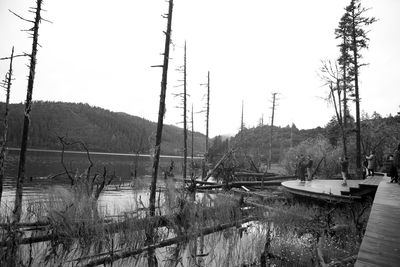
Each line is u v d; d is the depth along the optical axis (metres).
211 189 20.59
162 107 12.56
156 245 8.29
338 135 31.09
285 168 37.03
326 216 10.97
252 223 11.84
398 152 12.71
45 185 21.03
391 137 30.30
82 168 39.88
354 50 25.77
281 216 11.82
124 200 15.93
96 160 65.44
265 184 24.20
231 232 10.08
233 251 8.08
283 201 15.52
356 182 18.73
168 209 11.19
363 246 4.04
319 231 9.85
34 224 8.72
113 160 72.38
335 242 8.70
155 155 12.05
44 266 6.54
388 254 3.69
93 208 9.51
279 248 8.14
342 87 26.53
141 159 93.81
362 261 3.42
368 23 25.25
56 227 8.26
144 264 7.14
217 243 8.84
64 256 7.28
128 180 28.50
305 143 37.16
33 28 12.72
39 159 56.62
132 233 8.84
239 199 13.90
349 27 26.00
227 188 19.52
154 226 9.77
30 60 12.77
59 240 8.04
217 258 7.52
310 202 14.32
